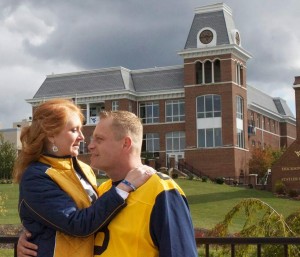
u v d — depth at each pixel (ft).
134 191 10.41
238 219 78.54
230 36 191.31
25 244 10.56
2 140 203.51
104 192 11.19
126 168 10.98
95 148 11.08
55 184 10.62
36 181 10.53
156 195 10.23
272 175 158.61
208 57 192.13
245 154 196.95
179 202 10.34
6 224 64.54
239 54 194.08
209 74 193.16
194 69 194.59
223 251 30.30
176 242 9.94
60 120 10.91
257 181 191.62
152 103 209.67
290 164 156.66
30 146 10.90
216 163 188.14
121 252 10.14
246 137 199.41
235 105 191.62
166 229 9.98
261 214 56.49
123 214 10.30
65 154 11.12
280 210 105.50
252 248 28.25
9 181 157.89
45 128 10.87
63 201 10.37
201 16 196.75
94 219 10.13
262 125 234.38
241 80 198.90
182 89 201.05
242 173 191.01
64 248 10.36
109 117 11.05
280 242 12.90
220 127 189.26
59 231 10.41
